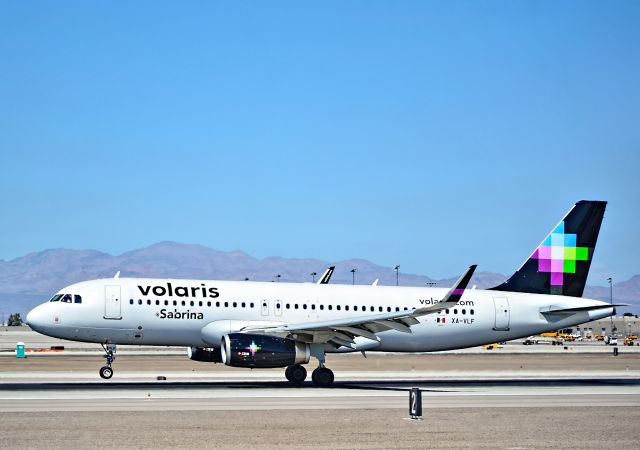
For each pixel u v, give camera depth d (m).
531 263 109.94
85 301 91.19
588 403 74.88
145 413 63.06
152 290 93.12
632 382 101.25
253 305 95.38
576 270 110.94
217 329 93.19
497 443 51.34
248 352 86.69
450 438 52.97
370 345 97.00
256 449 48.22
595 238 112.00
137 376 103.69
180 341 93.88
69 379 97.12
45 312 90.56
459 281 82.12
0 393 77.44
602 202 112.62
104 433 53.09
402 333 101.19
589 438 53.81
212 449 48.00
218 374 110.06
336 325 87.50
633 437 54.56
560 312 107.88
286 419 60.75
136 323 91.88
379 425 58.34
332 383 93.25
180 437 51.94
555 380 104.69
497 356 170.62
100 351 185.12
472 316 104.31
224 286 96.12
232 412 64.38
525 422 60.91
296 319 96.69
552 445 50.97
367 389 87.88
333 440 51.66
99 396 75.25
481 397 79.62
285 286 98.88
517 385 95.31
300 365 92.31
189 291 94.06
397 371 120.38
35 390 80.75
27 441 49.94
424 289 104.81
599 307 108.62
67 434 52.53
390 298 101.44
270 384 92.56
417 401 62.28
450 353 185.75
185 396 76.56
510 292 108.19
